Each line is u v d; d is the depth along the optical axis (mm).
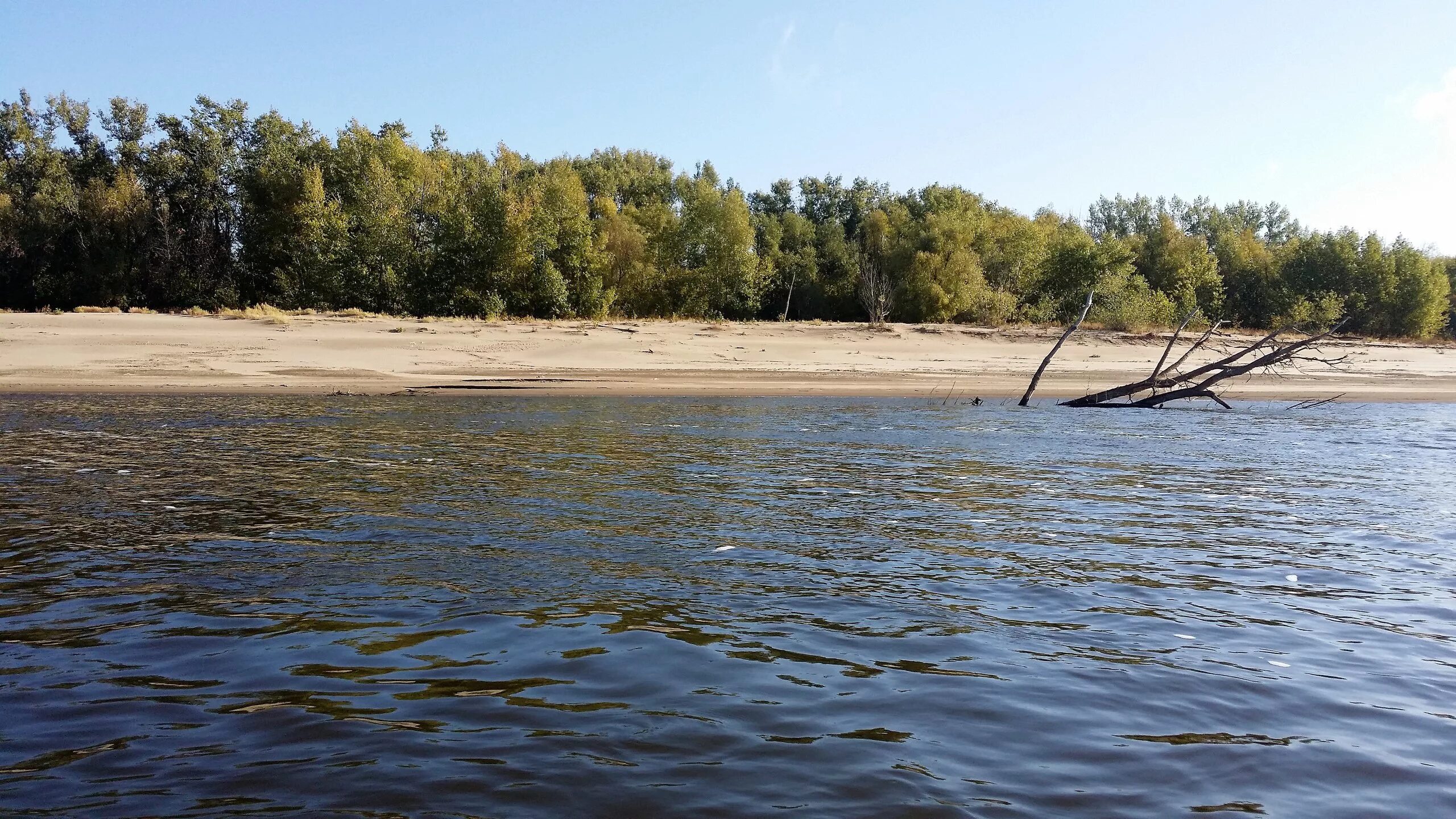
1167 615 5973
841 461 12500
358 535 7730
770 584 6523
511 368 25859
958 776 3734
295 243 47344
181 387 20969
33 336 25844
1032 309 50031
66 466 10984
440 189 49031
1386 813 3553
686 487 10211
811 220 69500
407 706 4324
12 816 3318
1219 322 22391
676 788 3572
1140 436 16250
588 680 4691
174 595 6051
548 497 9516
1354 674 5004
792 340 33875
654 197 57469
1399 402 25344
